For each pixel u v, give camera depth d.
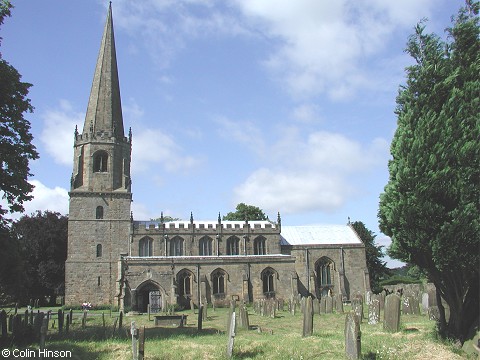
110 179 73.38
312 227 87.81
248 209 110.69
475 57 19.20
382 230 20.69
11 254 28.30
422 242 18.45
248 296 67.38
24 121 29.77
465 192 17.67
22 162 29.59
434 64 19.66
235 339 23.67
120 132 76.38
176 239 75.19
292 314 43.25
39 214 83.25
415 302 36.19
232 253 77.44
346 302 75.00
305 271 78.69
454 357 17.12
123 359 18.95
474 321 18.34
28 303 77.38
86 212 71.62
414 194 18.48
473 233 17.39
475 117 18.27
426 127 18.81
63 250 80.94
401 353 17.92
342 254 80.31
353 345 17.09
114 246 71.44
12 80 28.03
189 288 66.19
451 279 19.06
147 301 63.59
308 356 18.08
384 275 98.62
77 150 74.31
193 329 31.86
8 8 29.03
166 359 18.72
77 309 66.50
